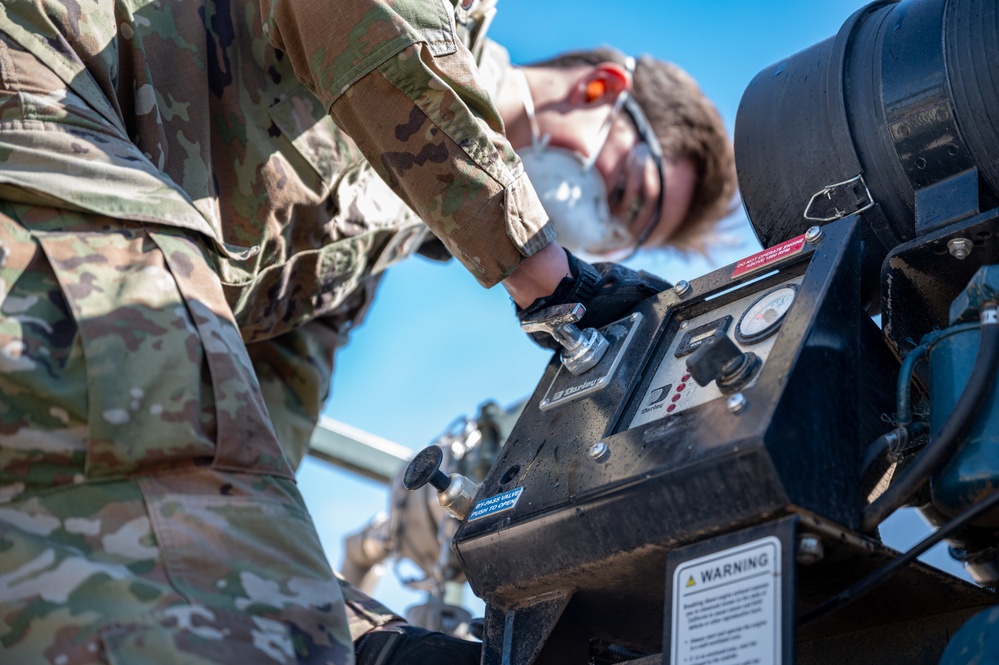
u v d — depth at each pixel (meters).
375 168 1.32
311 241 1.63
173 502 1.05
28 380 1.04
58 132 1.21
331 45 1.27
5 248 1.11
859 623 1.14
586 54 2.35
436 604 2.15
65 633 0.96
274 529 1.09
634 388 1.17
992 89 1.13
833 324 1.04
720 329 1.12
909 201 1.20
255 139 1.50
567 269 1.31
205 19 1.47
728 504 0.95
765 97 1.36
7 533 1.00
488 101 1.30
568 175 2.31
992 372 0.98
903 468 1.23
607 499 1.03
